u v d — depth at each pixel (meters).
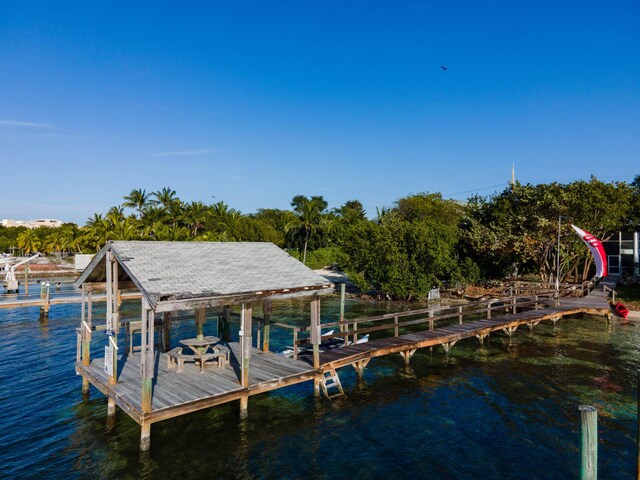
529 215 34.94
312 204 63.31
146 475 9.69
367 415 13.16
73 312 31.11
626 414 13.09
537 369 17.55
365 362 16.11
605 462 10.27
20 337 23.12
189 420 12.62
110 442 11.18
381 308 33.72
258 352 15.75
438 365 18.19
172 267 11.92
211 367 13.47
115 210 70.00
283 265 14.59
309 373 13.38
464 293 37.94
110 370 11.88
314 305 13.75
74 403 13.68
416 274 35.00
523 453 10.83
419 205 51.88
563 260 35.44
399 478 9.70
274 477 9.70
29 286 46.66
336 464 10.30
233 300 11.35
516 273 42.41
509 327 22.42
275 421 12.66
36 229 95.25
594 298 30.31
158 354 14.98
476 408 13.70
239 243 15.50
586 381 16.06
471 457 10.64
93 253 63.34
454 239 36.72
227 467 10.10
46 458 10.39
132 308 32.88
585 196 33.97
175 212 67.38
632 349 20.39
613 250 43.41
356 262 37.84
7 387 15.13
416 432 12.04
